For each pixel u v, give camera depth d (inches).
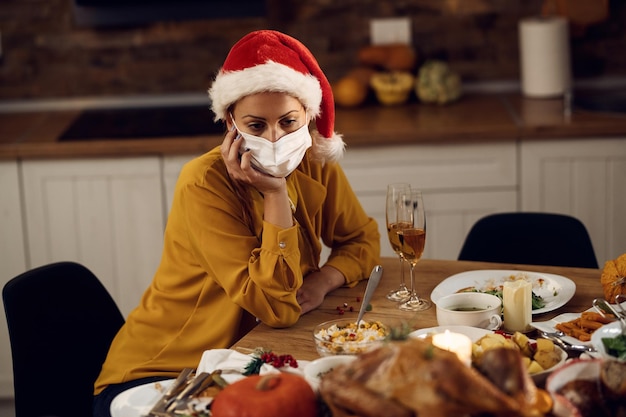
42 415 76.7
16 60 150.9
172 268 75.8
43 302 77.6
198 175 72.1
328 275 77.7
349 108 144.6
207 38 150.0
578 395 49.8
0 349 130.9
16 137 131.2
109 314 83.0
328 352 58.7
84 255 131.2
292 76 67.6
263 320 69.8
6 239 129.8
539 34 140.2
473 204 128.9
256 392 50.4
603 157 125.9
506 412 42.8
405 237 71.1
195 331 74.5
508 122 127.4
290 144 68.8
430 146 127.2
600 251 129.3
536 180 127.4
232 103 68.9
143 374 74.5
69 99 152.6
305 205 78.7
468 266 82.8
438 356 44.5
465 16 148.0
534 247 94.1
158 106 152.5
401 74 144.2
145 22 147.6
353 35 149.3
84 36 150.0
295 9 148.6
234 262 70.4
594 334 56.7
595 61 148.2
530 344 58.9
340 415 46.0
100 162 127.7
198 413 54.1
